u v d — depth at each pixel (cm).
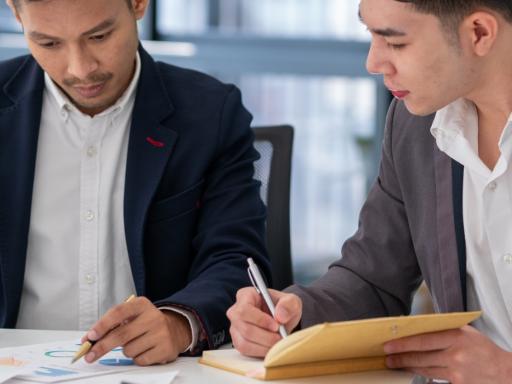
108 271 210
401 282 195
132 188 207
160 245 210
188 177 212
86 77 194
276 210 242
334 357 153
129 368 158
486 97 172
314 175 485
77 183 211
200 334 176
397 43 161
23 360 159
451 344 152
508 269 175
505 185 173
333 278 193
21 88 215
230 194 214
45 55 193
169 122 213
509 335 179
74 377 150
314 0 468
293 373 151
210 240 208
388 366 158
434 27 158
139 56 216
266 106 479
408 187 192
